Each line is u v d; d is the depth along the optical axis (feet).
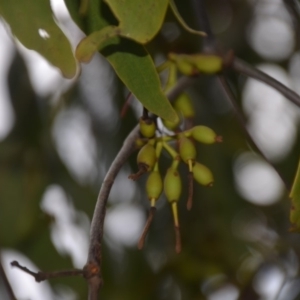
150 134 2.39
